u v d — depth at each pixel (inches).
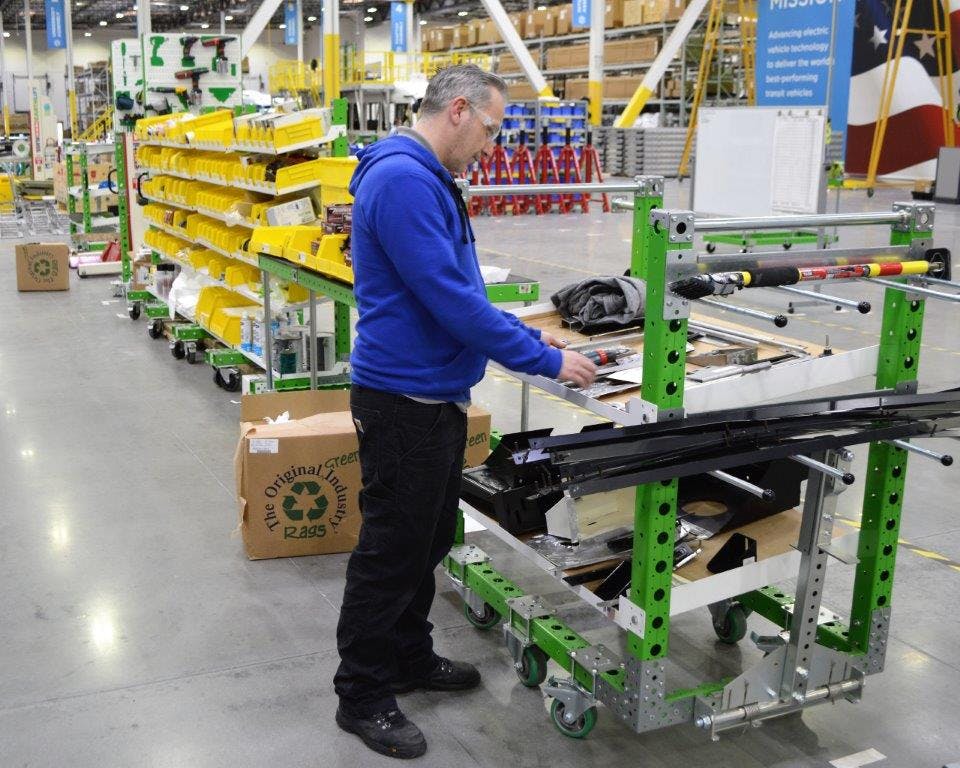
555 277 366.6
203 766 90.0
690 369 88.7
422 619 101.1
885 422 86.0
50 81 1259.2
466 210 86.0
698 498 102.9
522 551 96.3
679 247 75.4
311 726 96.4
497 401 213.6
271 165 190.1
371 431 87.3
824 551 87.2
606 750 93.2
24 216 586.6
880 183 722.8
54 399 211.9
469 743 94.0
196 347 247.1
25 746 92.4
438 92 82.5
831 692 92.7
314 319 186.5
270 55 1600.6
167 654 109.1
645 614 82.4
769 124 323.3
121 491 157.9
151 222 293.6
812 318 292.2
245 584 126.4
